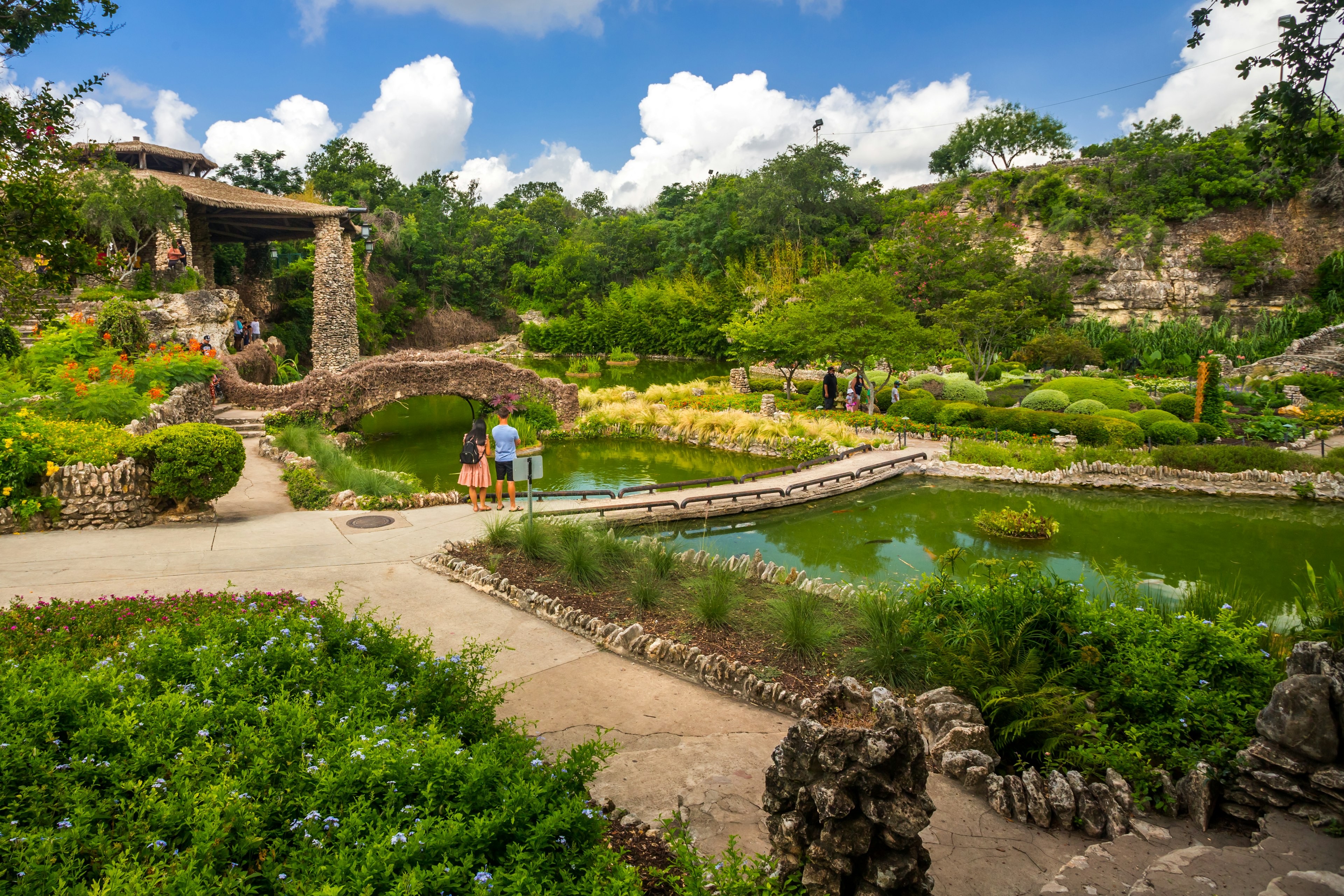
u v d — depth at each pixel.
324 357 33.03
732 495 13.74
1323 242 50.00
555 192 103.56
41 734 3.26
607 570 8.77
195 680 4.04
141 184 24.78
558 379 24.56
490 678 5.98
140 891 2.31
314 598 7.44
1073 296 52.84
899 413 25.05
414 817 2.96
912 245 49.28
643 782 4.46
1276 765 3.95
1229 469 16.27
